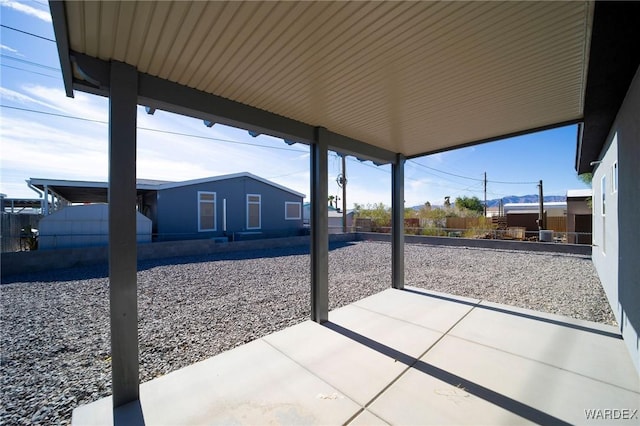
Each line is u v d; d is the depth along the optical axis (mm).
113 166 1863
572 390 2012
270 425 1710
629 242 2512
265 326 3422
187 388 2090
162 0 1355
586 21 1543
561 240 12133
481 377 2184
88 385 2273
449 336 2932
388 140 3977
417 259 8539
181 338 3098
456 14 1508
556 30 1637
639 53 1712
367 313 3637
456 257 8812
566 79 2240
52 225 8469
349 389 2055
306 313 3887
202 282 5730
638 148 2123
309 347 2717
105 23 1512
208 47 1775
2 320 3703
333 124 3320
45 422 1837
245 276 6289
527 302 4227
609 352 2555
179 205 11625
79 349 2898
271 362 2445
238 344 2949
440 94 2516
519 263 7645
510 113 2943
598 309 3842
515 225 13828
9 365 2582
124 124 1903
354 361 2445
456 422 1708
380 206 18188
